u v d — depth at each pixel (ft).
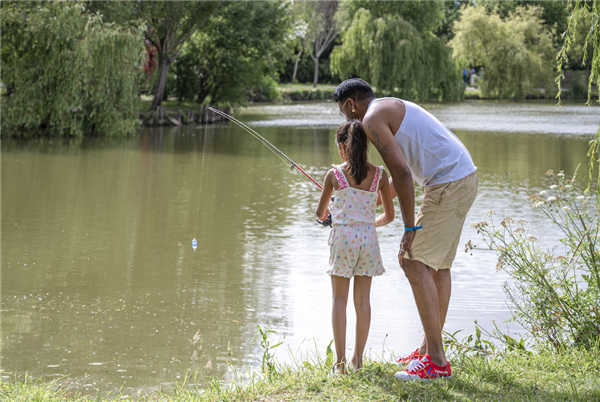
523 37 149.28
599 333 12.64
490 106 129.18
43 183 39.78
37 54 62.90
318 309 18.62
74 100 63.05
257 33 98.02
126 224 29.55
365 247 11.02
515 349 12.57
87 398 12.24
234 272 22.33
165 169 47.06
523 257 13.78
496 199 36.11
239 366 14.51
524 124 90.17
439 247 10.33
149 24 87.30
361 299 11.25
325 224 12.12
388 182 11.52
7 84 65.21
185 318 17.69
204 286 20.67
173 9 87.25
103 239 26.73
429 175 10.39
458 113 110.32
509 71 145.79
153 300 19.27
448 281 11.04
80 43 61.62
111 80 65.26
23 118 62.18
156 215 31.60
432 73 121.80
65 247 25.32
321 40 194.90
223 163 50.96
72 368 14.23
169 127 84.79
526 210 32.76
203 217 31.40
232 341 16.08
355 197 11.06
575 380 10.44
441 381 10.11
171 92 108.78
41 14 59.98
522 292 14.06
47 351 15.19
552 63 157.58
